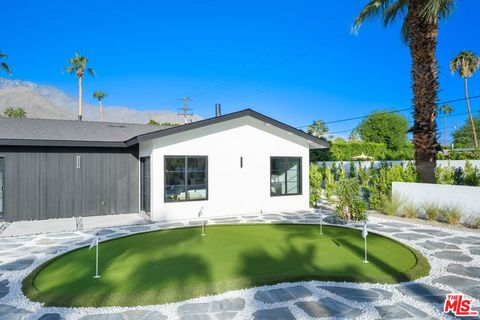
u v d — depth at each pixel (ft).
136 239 27.73
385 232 29.91
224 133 40.98
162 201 37.09
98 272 18.93
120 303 14.51
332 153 88.43
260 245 25.26
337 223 34.76
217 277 17.88
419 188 37.73
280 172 45.39
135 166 43.45
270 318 13.26
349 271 18.90
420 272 18.54
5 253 23.29
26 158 37.40
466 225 32.81
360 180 46.14
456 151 76.69
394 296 15.44
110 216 40.19
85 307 14.25
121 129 48.42
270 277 17.44
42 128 42.65
